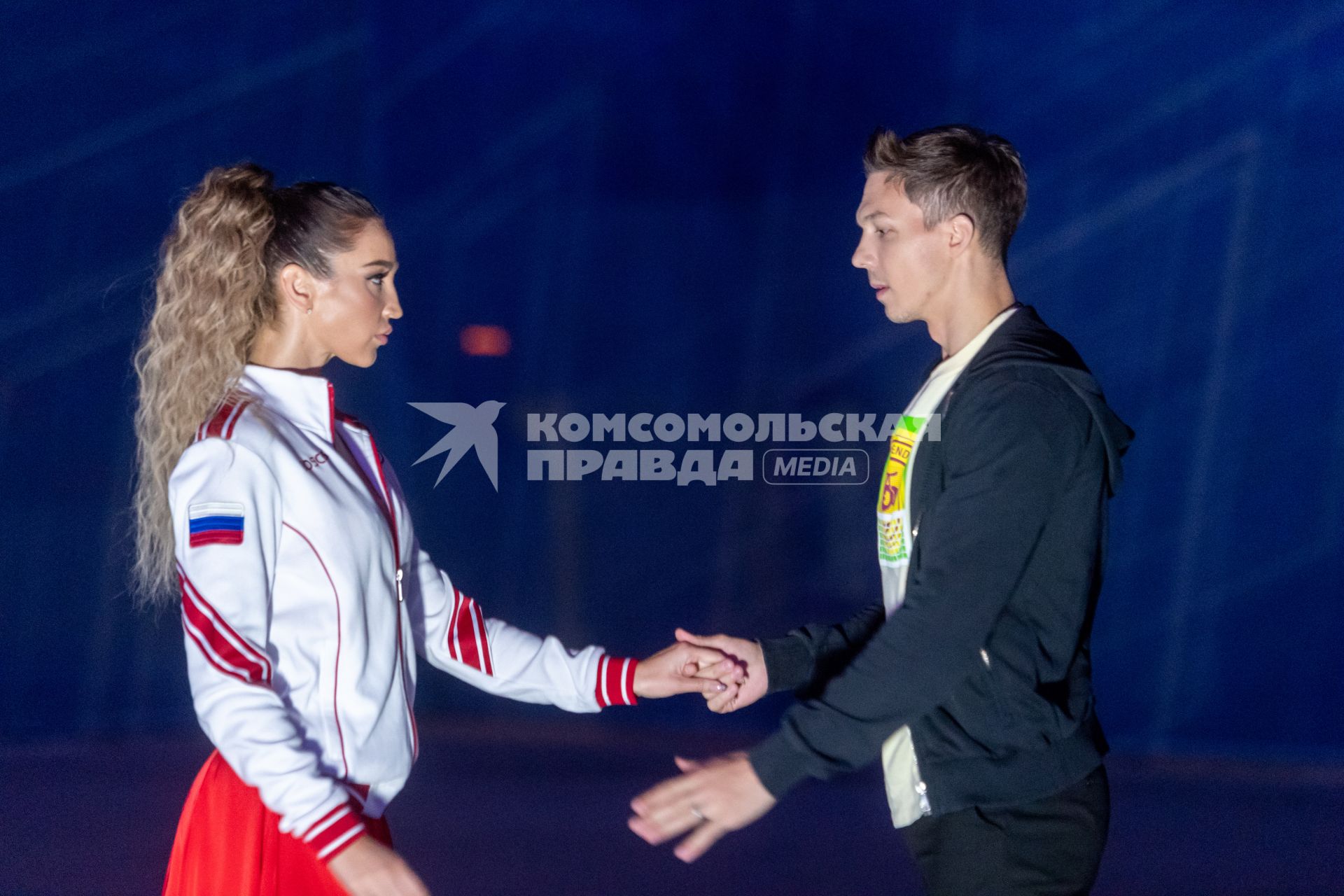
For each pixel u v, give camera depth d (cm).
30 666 861
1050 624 221
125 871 501
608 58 1066
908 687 205
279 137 1002
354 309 230
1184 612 953
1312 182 952
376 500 237
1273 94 955
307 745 212
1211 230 976
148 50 930
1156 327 991
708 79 1065
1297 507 948
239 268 221
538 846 553
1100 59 993
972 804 219
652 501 1034
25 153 891
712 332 1073
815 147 1062
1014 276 1014
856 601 998
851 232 1058
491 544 1034
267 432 212
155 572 235
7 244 884
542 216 1079
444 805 638
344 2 1016
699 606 1014
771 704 904
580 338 1077
